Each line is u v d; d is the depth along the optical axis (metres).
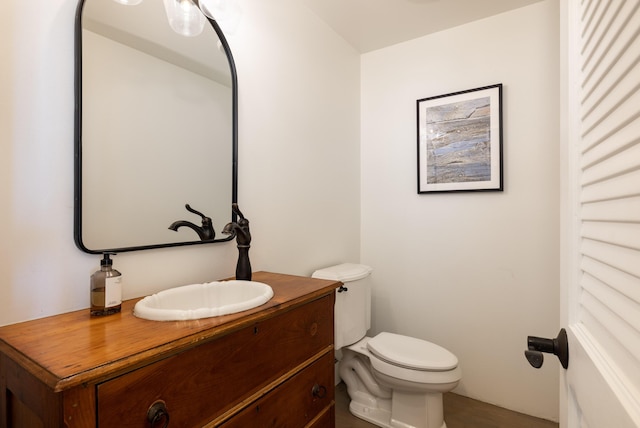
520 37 1.93
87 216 0.98
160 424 0.68
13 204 0.85
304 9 1.90
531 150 1.90
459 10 1.95
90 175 0.99
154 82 1.17
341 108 2.25
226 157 1.41
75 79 0.95
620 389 0.44
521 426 1.79
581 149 0.64
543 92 1.87
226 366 0.83
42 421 0.59
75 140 0.95
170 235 1.20
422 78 2.24
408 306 2.30
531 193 1.90
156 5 1.18
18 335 0.75
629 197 0.43
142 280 1.12
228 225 1.22
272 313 0.95
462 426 1.79
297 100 1.84
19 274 0.86
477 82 2.05
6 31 0.84
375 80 2.43
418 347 1.75
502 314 1.98
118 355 0.64
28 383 0.63
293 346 1.05
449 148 2.13
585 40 0.63
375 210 2.43
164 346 0.69
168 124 1.21
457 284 2.12
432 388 1.55
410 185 2.29
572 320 0.68
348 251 2.32
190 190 1.28
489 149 2.00
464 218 2.10
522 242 1.93
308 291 1.15
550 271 1.85
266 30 1.64
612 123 0.49
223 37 1.40
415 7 1.92
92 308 0.89
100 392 0.59
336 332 1.80
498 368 1.99
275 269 1.69
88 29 0.99
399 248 2.34
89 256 0.99
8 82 0.84
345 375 2.02
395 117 2.35
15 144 0.85
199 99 1.31
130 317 0.87
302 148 1.88
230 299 1.19
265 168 1.63
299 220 1.86
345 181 2.29
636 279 0.41
